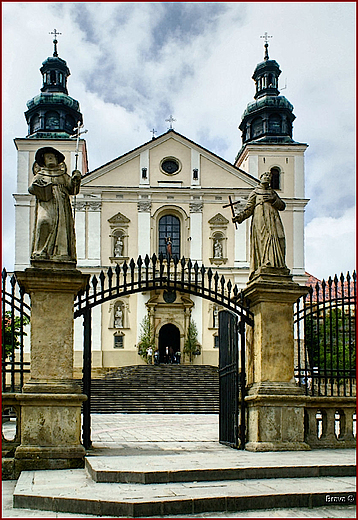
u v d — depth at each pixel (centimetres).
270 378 1196
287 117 5416
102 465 954
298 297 1225
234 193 5094
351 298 1221
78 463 1055
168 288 1196
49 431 1063
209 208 5091
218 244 5038
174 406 3306
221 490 838
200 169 5141
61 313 1106
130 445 1355
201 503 792
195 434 1762
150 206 5056
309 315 1232
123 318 4869
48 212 1134
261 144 5234
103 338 4828
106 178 5072
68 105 5262
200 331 4912
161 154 5147
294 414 1182
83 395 1080
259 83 5556
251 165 5253
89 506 786
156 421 2488
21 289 1118
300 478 930
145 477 884
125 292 1172
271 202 1270
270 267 1230
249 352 1277
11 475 1034
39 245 1125
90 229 4991
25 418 1062
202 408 3278
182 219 5091
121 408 3238
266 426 1169
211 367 4409
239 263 5019
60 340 1099
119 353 4819
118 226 5019
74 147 5119
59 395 1066
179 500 786
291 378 1206
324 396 1213
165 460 1009
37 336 1093
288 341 1213
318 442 1206
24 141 5072
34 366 1087
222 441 1360
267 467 930
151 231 5028
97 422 2412
